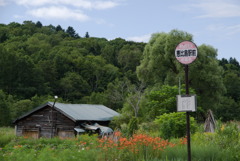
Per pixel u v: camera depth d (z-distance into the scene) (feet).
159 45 133.90
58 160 31.71
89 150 37.24
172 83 127.65
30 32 519.60
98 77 297.74
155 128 75.25
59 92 274.98
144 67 140.15
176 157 34.04
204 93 130.21
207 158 33.73
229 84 245.86
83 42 437.58
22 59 247.50
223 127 43.47
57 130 110.42
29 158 32.65
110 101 216.33
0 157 33.40
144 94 127.34
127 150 35.12
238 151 35.55
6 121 166.20
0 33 487.61
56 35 501.56
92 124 113.80
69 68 301.43
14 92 234.99
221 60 346.13
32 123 115.34
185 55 27.25
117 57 367.45
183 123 58.54
